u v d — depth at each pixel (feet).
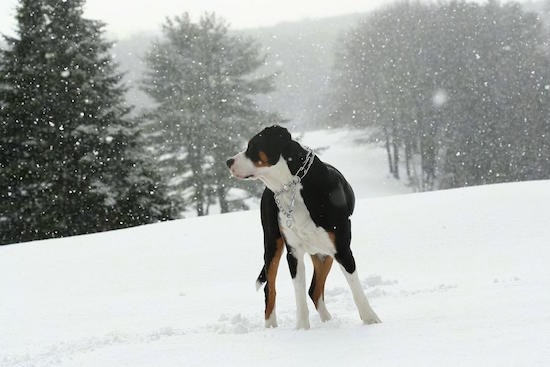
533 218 32.24
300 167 14.19
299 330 13.76
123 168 73.36
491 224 31.89
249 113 124.26
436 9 156.15
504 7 155.63
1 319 22.74
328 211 14.12
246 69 126.72
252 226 36.52
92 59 78.13
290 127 142.41
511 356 8.82
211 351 11.99
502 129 142.72
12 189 71.15
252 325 16.51
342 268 14.35
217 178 116.88
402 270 26.99
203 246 33.14
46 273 30.78
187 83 122.52
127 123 76.84
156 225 39.60
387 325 12.73
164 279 28.60
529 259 25.95
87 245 35.70
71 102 73.56
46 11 76.95
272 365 10.30
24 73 73.46
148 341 14.42
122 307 23.16
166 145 118.21
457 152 142.31
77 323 21.09
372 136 160.04
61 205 70.08
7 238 70.95
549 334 9.87
